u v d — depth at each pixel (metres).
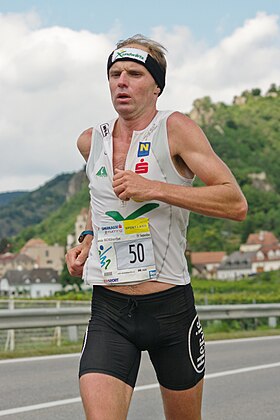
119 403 4.57
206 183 4.70
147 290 4.79
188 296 4.91
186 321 4.87
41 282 190.25
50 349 16.02
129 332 4.79
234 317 23.20
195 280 157.12
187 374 4.89
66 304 22.11
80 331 20.92
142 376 12.56
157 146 4.76
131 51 4.83
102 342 4.75
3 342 17.70
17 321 15.83
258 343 19.00
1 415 9.25
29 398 10.34
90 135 5.06
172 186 4.62
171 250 4.83
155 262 4.79
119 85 4.82
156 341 4.82
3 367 13.47
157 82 4.89
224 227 198.25
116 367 4.68
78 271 5.21
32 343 17.77
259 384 11.85
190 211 4.88
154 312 4.80
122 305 4.80
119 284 4.80
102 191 4.87
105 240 4.85
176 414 5.04
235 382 12.06
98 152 4.96
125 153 4.85
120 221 4.82
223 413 9.52
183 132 4.72
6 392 10.80
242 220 4.70
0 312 15.38
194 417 5.04
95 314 4.89
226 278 185.12
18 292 189.88
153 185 4.60
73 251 5.25
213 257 189.62
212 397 10.66
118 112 4.84
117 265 4.81
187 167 4.82
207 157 4.68
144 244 4.79
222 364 14.33
